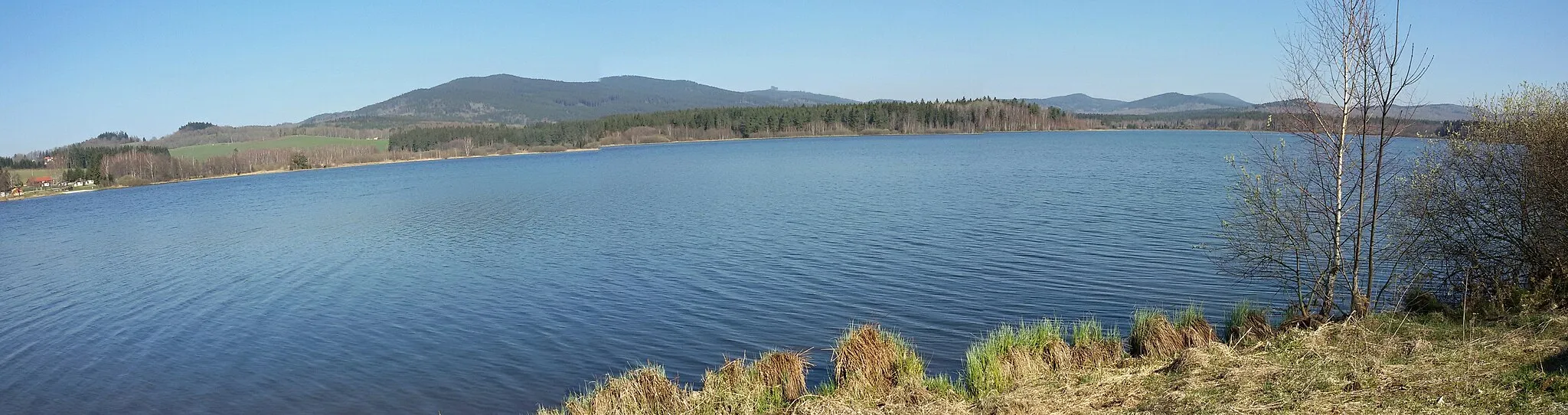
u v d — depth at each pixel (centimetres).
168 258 3741
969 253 2800
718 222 3947
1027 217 3638
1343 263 1598
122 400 1720
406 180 9881
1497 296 1494
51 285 3172
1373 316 1438
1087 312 1986
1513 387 1013
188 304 2617
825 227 3606
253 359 1942
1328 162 1546
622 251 3164
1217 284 2192
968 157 9425
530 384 1669
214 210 6556
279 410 1608
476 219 4603
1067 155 9494
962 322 1953
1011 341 1448
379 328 2164
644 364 1748
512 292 2509
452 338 2020
